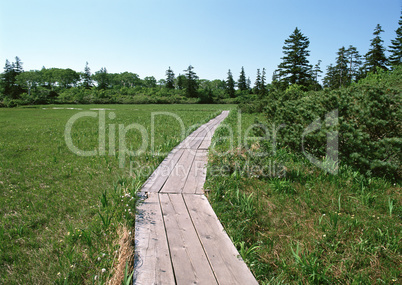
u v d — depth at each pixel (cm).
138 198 414
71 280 245
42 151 748
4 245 301
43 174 545
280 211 388
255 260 278
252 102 2677
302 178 490
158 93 8588
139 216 354
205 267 254
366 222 341
